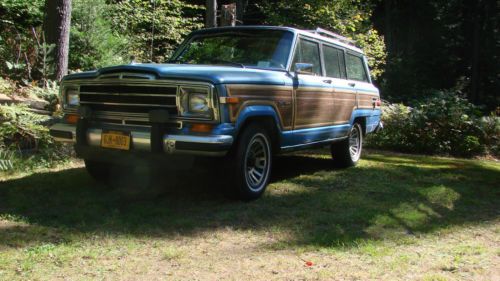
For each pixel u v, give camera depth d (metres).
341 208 5.10
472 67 23.52
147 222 4.35
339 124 6.89
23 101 7.17
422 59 23.45
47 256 3.48
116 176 5.71
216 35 6.25
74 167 6.59
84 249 3.64
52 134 5.27
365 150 10.55
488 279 3.38
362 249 3.87
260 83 5.03
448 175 7.32
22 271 3.21
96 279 3.15
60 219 4.34
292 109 5.61
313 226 4.46
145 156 4.71
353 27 15.25
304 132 5.93
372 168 7.59
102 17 11.89
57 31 8.77
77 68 10.36
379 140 10.95
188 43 6.30
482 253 3.94
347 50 7.45
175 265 3.44
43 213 4.48
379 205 5.27
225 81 4.58
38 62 8.79
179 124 4.58
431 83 23.41
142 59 13.80
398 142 10.84
